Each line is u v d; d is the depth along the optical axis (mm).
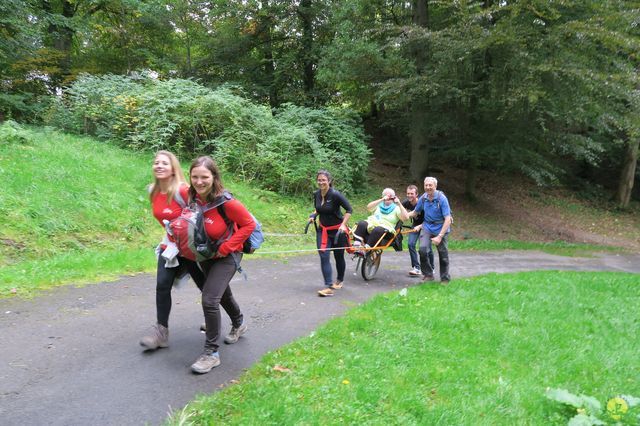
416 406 3289
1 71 15656
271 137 13648
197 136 13547
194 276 4105
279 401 3098
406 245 12422
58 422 2791
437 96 15594
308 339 4371
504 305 6531
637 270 12328
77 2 20344
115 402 3064
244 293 6055
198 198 3680
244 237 3707
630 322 6684
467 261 10977
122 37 20031
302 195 13586
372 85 15344
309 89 20703
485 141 16766
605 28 13039
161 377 3469
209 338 3670
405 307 5754
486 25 14188
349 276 7852
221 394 3209
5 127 10430
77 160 10062
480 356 4512
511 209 19406
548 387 3969
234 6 19516
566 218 20094
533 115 15758
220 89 15352
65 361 3613
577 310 6910
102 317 4672
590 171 25750
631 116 14719
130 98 13180
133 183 10070
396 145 23656
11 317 4457
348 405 3182
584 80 13086
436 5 17625
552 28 13328
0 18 14109
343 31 16297
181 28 21844
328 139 15789
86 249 7340
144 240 8383
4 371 3375
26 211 7426
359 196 16000
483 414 3348
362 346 4297
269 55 21938
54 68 16625
